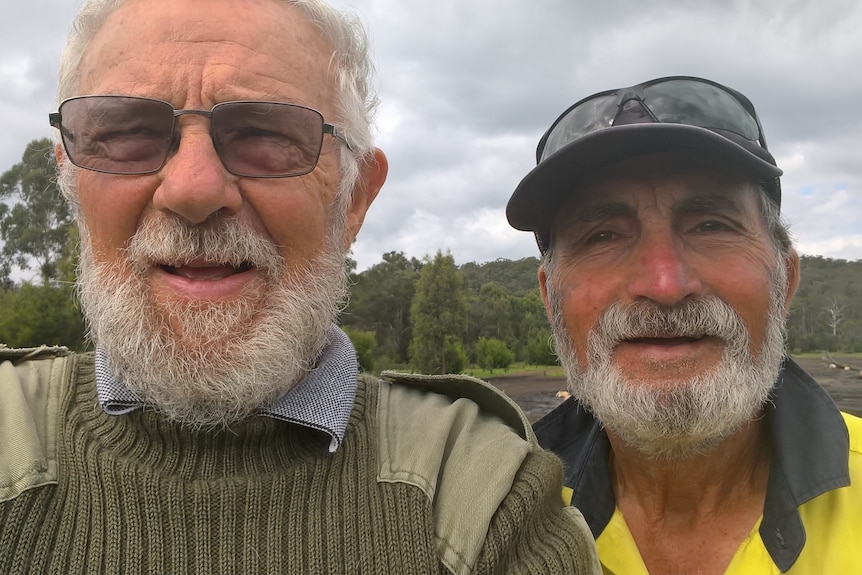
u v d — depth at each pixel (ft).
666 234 1.14
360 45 1.22
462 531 0.89
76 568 0.81
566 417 1.64
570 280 1.27
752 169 1.14
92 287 1.00
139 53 0.96
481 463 0.99
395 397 1.19
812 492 1.11
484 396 1.22
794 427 1.18
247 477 0.90
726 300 1.13
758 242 1.17
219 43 0.97
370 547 0.88
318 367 1.08
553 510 1.07
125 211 0.94
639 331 1.13
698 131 1.08
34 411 0.96
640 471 1.29
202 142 0.93
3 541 0.81
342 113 1.13
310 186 1.03
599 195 1.20
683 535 1.27
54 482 0.87
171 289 0.94
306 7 1.09
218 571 0.84
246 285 0.96
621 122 1.19
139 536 0.84
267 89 0.99
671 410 1.11
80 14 1.05
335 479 0.95
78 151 0.97
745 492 1.25
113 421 0.93
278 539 0.87
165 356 0.92
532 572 0.91
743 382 1.12
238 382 0.92
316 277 1.05
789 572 1.12
